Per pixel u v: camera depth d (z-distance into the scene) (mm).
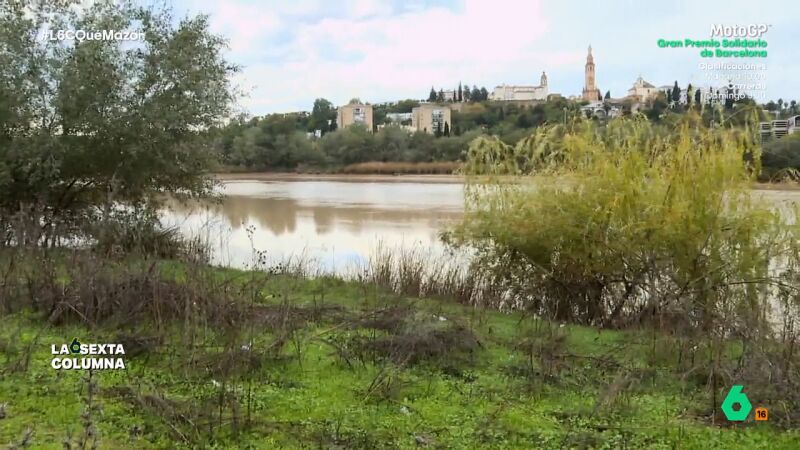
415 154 62312
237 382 6254
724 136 9789
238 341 7098
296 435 5176
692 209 9633
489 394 6184
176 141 15273
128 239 12758
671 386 6496
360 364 6871
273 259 15438
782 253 9516
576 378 6637
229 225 21812
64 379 6133
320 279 12078
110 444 4910
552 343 7742
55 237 12008
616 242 10070
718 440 5250
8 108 13836
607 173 10094
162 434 5121
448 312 9781
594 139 10719
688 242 9680
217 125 16078
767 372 6016
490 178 11320
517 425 5477
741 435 5344
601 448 5109
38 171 13688
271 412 5594
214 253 15727
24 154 13695
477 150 11484
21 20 14203
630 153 10125
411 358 7035
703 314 8305
